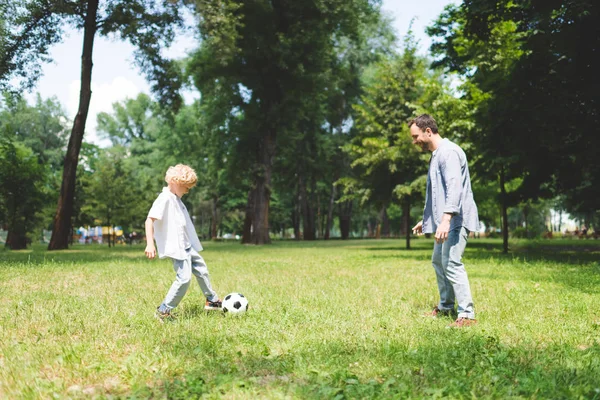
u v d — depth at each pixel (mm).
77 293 6855
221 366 3262
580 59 13289
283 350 3738
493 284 8000
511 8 13977
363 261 13984
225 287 7582
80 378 3107
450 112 19016
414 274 10000
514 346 3895
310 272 10453
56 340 4031
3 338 4098
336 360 3400
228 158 32812
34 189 28141
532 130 14539
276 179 43469
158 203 4871
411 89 21828
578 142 14719
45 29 21266
